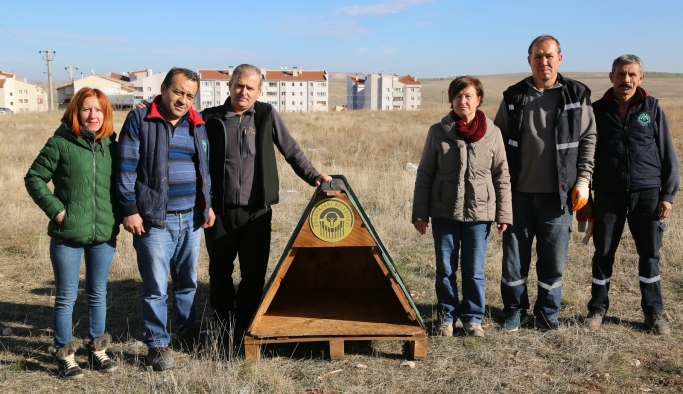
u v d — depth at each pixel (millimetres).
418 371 3908
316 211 3988
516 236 4520
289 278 4953
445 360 4051
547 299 4559
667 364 3928
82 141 3670
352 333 4004
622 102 4383
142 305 3971
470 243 4383
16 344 4371
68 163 3641
